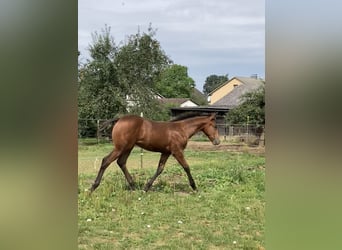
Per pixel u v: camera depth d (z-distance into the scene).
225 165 10.58
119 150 7.29
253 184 7.85
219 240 4.43
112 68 23.05
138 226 5.01
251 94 21.41
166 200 6.57
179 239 4.52
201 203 6.39
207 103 50.34
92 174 8.95
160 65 25.23
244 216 5.52
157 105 24.64
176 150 7.48
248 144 17.73
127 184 7.75
